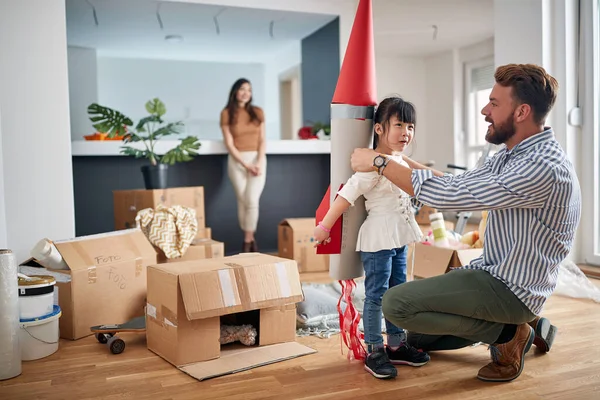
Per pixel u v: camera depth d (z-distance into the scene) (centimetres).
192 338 209
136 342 242
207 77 797
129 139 437
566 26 373
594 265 376
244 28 594
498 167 184
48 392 185
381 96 777
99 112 427
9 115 346
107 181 477
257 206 484
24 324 216
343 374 199
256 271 224
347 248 206
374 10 535
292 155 533
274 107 801
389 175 181
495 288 175
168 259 337
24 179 350
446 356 216
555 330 216
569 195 167
